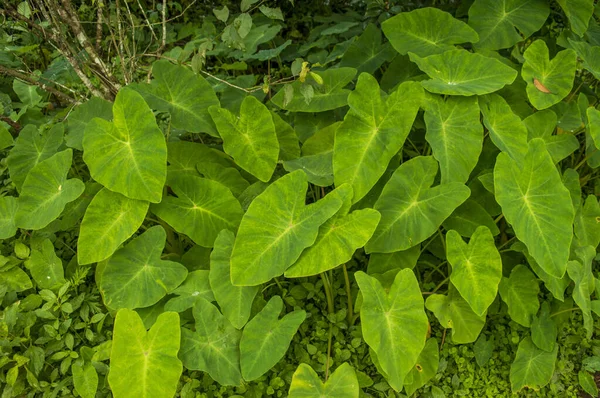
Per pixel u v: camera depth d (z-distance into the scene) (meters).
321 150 2.40
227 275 2.04
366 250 2.04
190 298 2.05
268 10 2.29
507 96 2.43
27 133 2.36
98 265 2.21
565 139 2.32
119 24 2.49
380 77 2.92
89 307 2.17
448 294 2.13
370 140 2.12
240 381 1.96
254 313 2.11
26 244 2.36
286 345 1.95
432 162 2.07
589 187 2.66
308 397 1.93
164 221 2.20
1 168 2.56
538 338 2.17
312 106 2.39
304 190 2.01
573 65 2.30
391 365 1.91
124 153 2.03
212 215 2.17
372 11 3.04
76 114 2.32
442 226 2.28
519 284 2.19
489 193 2.28
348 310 2.25
